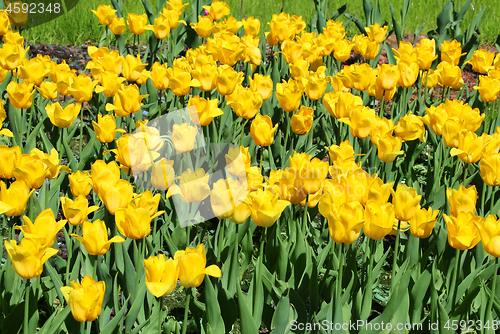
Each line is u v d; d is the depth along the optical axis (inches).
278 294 104.7
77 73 283.1
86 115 235.8
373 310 126.1
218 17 229.1
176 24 199.2
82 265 107.0
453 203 89.6
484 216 144.9
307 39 197.9
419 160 214.1
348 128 176.6
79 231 120.9
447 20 251.6
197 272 74.3
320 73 163.6
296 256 109.3
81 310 71.8
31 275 73.7
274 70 199.9
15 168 87.1
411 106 200.2
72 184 89.5
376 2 264.5
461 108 126.0
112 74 135.9
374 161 165.6
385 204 85.2
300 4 421.1
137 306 94.0
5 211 79.5
